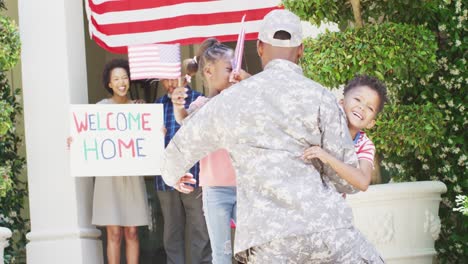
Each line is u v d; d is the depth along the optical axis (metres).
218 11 9.44
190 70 7.93
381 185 7.96
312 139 4.54
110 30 9.60
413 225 8.02
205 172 7.20
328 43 7.88
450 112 9.02
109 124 8.42
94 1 9.57
